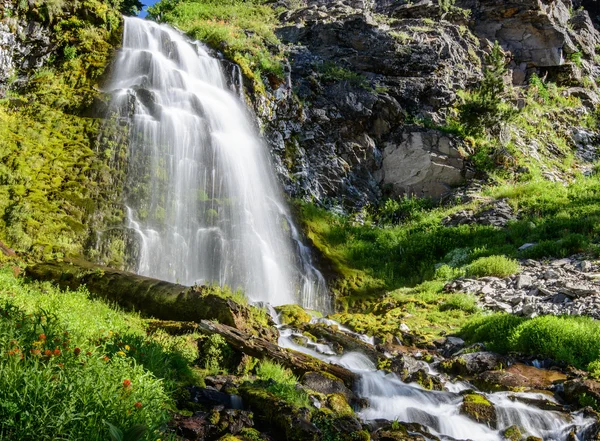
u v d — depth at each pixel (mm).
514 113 23484
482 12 31266
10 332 5312
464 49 28688
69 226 11930
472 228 18656
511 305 12875
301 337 9734
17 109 14680
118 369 5402
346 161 22094
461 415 7340
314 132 21703
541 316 10852
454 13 30859
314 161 21219
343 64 25109
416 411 7254
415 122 23469
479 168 22406
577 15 36844
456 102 25109
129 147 14562
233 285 14602
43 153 13352
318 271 16672
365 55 25234
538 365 9477
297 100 21469
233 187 16828
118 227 12734
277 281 15555
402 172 22547
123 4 26875
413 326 12297
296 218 18344
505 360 9477
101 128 14609
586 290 12133
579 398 7812
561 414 7328
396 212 21484
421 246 18141
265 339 9031
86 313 7957
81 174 13320
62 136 14188
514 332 10289
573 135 27156
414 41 26016
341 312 15359
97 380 4875
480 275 15141
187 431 5402
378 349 10172
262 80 20766
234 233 15547
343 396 7289
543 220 18125
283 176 19391
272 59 22312
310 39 26609
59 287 9758
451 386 8656
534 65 30484
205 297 9289
